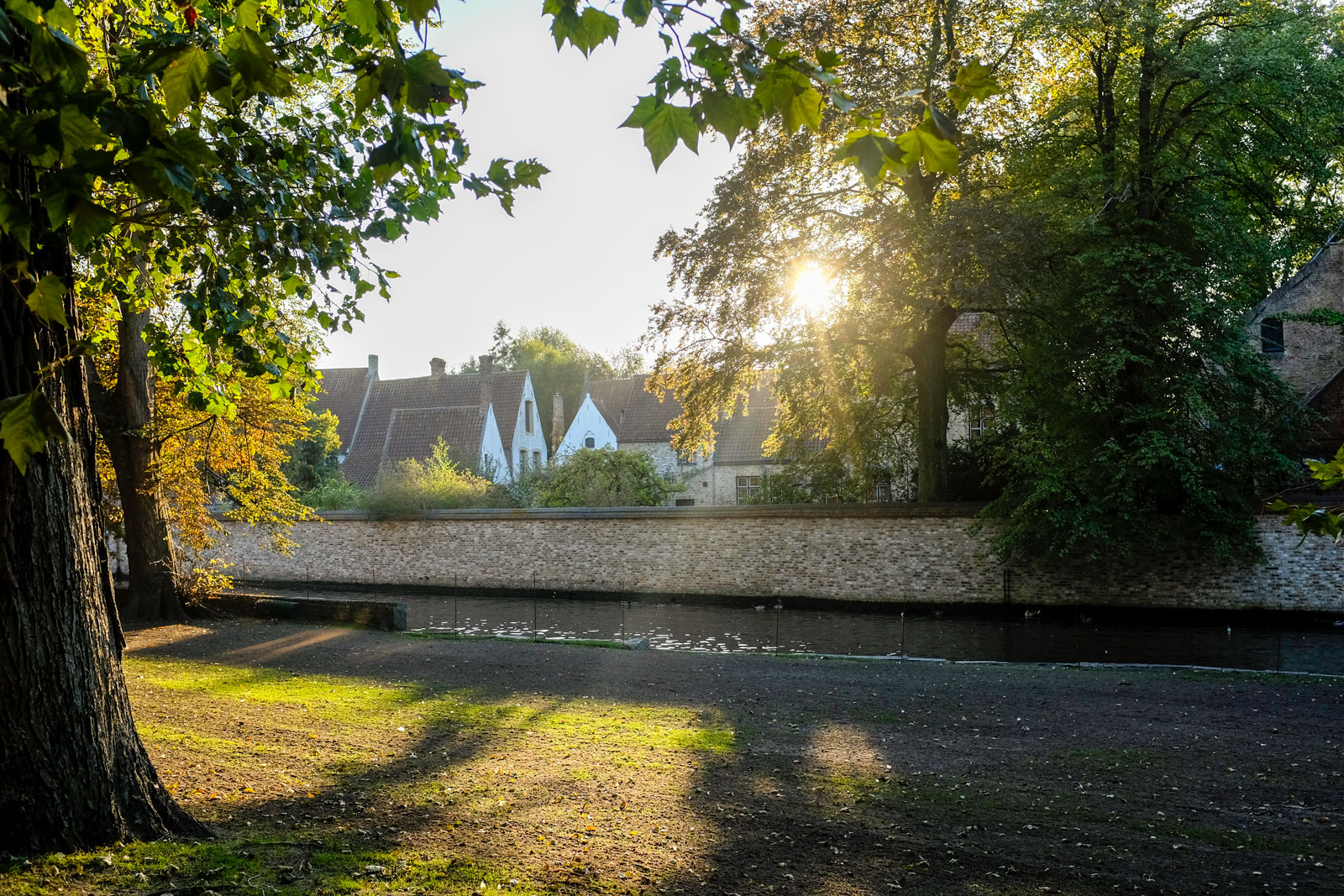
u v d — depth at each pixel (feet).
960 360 90.48
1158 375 68.59
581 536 96.37
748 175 75.72
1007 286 65.87
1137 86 68.39
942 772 26.66
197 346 25.81
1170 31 68.28
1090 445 70.90
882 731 32.60
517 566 99.04
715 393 80.69
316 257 22.09
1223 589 74.18
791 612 84.38
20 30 10.63
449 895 14.92
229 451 63.16
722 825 20.29
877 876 17.42
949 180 76.48
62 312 8.71
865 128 8.25
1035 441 71.41
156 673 40.22
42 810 15.05
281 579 109.50
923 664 48.67
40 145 7.79
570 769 25.16
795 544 87.40
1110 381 68.23
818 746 29.91
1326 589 71.61
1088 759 28.55
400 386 170.81
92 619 16.07
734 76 8.74
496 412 167.63
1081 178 68.39
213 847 16.10
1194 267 66.08
